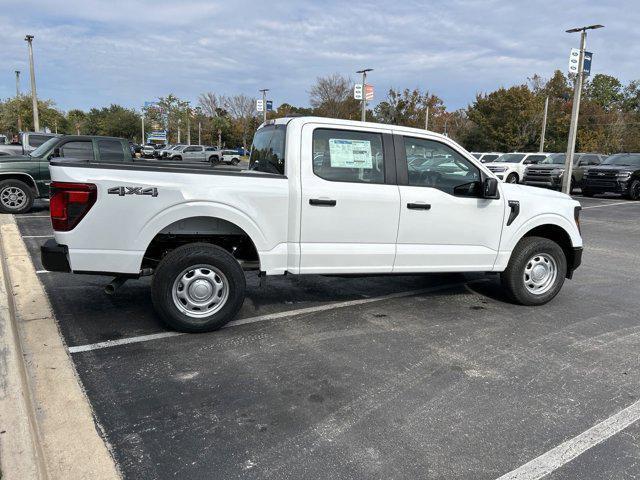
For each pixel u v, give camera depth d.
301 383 3.80
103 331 4.71
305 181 4.78
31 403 3.28
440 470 2.80
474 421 3.31
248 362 4.14
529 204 5.73
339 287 6.52
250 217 4.64
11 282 5.92
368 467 2.81
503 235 5.62
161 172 4.41
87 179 4.23
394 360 4.25
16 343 4.01
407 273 5.29
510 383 3.87
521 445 3.06
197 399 3.52
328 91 45.75
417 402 3.55
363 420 3.30
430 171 5.29
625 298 6.42
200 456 2.87
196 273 4.60
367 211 4.98
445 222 5.32
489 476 2.76
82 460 2.75
